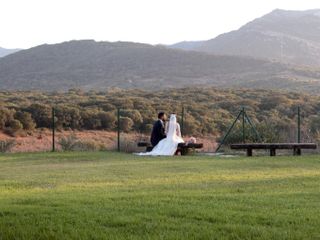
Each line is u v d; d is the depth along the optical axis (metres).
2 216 9.08
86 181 14.91
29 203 10.47
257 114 49.75
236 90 73.25
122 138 33.94
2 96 64.62
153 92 73.31
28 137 44.38
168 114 49.16
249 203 10.30
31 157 24.39
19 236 7.73
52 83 130.25
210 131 43.62
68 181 14.95
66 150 30.17
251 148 24.80
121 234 7.74
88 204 10.23
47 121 48.25
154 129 26.75
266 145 24.72
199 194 11.59
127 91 78.19
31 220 8.70
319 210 9.53
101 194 11.75
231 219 8.73
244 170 17.62
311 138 31.02
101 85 126.69
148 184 13.92
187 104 56.09
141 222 8.50
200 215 9.02
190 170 17.69
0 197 11.50
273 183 13.86
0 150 31.08
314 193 11.74
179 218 8.84
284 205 10.07
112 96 65.94
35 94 71.62
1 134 44.25
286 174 16.27
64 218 8.84
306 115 50.28
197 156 24.70
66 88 123.25
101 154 25.92
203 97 64.06
